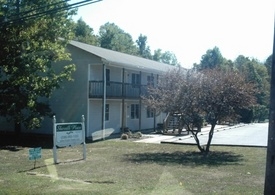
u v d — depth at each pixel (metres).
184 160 14.74
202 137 26.00
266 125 42.62
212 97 16.56
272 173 5.86
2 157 15.66
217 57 75.12
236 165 13.48
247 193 8.89
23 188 9.39
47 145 20.69
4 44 20.12
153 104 17.94
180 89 16.92
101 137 25.03
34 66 21.17
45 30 21.38
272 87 5.95
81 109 25.64
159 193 8.77
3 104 20.95
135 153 17.06
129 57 33.69
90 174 11.43
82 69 25.56
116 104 29.12
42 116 23.38
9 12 19.52
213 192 8.95
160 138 24.86
